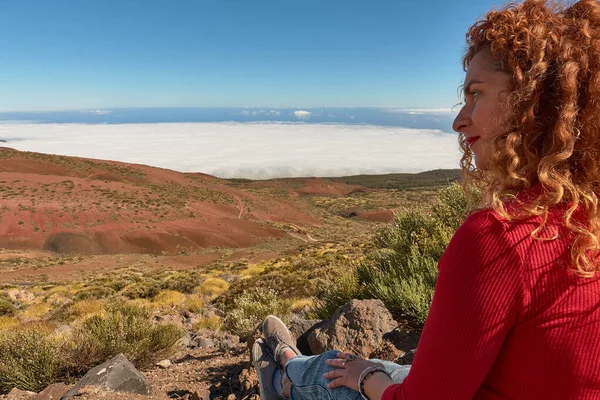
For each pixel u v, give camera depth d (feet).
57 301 60.18
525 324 2.66
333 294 16.67
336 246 147.02
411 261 15.23
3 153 430.20
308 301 31.19
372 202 604.08
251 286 42.24
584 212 2.75
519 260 2.61
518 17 3.02
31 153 444.14
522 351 2.72
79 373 15.60
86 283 88.22
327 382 4.78
